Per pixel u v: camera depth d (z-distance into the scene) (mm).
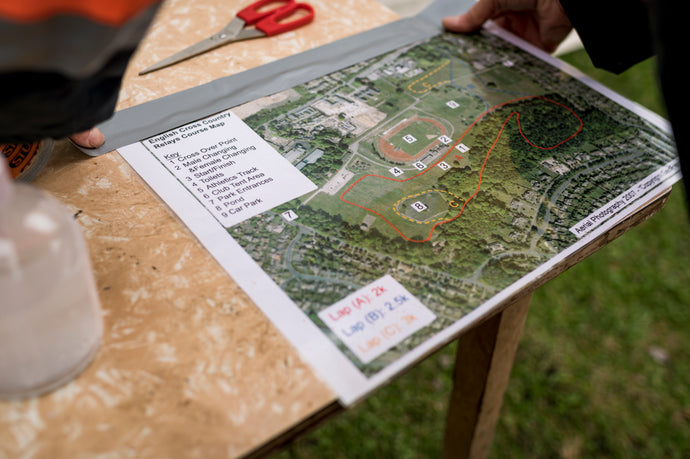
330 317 464
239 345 442
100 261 490
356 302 477
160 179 567
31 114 353
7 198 348
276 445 408
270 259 504
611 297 1621
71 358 405
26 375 389
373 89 707
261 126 640
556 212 575
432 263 514
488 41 804
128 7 307
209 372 425
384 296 483
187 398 410
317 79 711
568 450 1317
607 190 605
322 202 562
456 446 974
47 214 366
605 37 737
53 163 572
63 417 395
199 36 756
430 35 805
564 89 734
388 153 625
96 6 295
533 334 1525
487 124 674
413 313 473
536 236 549
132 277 481
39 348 378
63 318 380
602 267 1692
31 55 303
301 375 427
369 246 523
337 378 426
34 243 349
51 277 359
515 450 1312
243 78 699
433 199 577
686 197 542
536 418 1366
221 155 600
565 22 815
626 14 707
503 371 819
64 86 336
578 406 1390
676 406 1405
